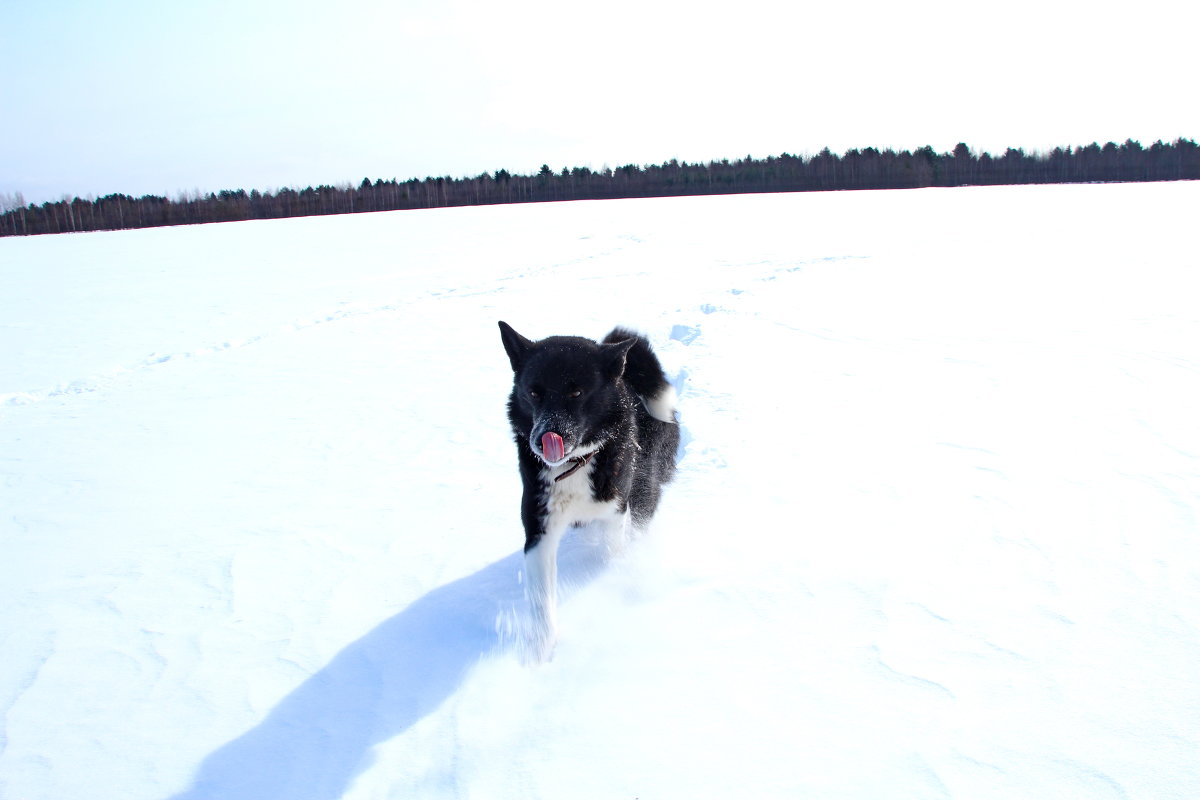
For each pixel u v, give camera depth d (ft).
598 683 9.74
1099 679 8.87
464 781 8.27
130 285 64.80
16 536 16.30
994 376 22.21
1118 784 7.33
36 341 42.11
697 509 14.64
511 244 87.86
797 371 24.35
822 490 14.98
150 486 19.13
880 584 11.32
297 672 10.67
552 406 11.59
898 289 40.86
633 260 66.54
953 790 7.44
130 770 8.99
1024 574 11.30
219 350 38.14
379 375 30.60
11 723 9.96
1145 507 13.15
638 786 7.89
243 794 8.49
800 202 149.28
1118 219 80.64
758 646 10.09
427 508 16.47
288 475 19.36
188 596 13.14
